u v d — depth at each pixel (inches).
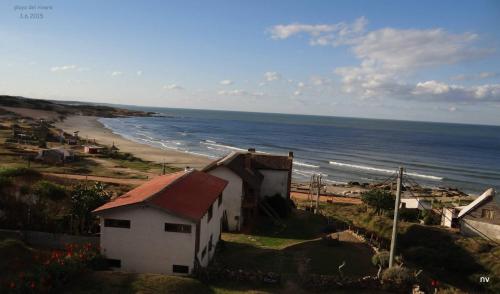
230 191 1750.7
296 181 3996.1
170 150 5433.1
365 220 2237.9
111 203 1167.6
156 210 1069.1
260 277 1066.1
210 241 1274.6
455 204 2967.5
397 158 6245.1
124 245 1083.9
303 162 5388.8
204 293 973.2
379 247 1526.8
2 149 3363.7
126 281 952.3
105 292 895.1
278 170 2071.9
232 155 2006.6
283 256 1359.5
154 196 1103.0
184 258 1073.5
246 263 1266.0
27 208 1343.5
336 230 1856.5
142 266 1083.3
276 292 1026.7
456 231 2053.4
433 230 1936.5
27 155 3176.7
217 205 1389.0
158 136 7539.4
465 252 1686.8
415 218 2348.7
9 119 6712.6
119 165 3469.5
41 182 1501.0
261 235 1702.8
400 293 1071.0
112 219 1083.3
